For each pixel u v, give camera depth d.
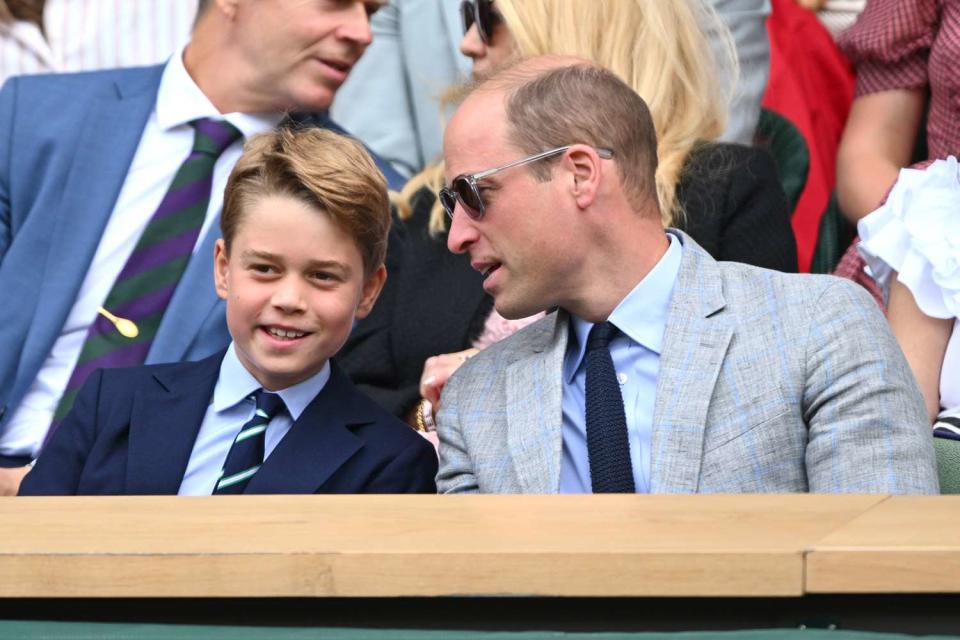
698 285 8.02
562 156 7.97
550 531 4.98
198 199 11.92
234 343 9.08
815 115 14.38
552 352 8.16
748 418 7.61
